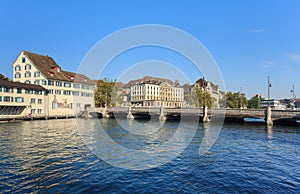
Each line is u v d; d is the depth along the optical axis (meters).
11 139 26.31
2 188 11.59
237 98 99.25
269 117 43.97
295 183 12.72
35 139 26.52
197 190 11.64
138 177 13.48
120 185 12.22
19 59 66.06
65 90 68.44
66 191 11.38
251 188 11.95
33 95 59.41
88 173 14.05
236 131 36.53
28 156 18.02
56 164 15.88
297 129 39.16
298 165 16.39
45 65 68.12
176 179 13.21
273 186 12.25
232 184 12.48
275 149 22.00
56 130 35.59
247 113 45.97
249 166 16.00
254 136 30.89
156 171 14.64
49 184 12.23
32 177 13.22
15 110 55.66
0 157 17.58
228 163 16.73
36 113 60.28
